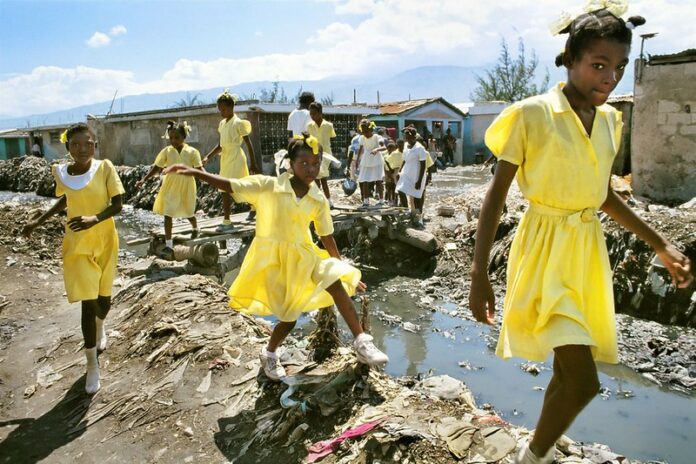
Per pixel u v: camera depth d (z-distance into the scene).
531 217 2.14
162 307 5.02
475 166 26.19
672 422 4.52
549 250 2.06
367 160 10.08
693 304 6.47
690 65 10.28
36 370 4.46
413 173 10.38
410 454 2.68
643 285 6.89
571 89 2.01
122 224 15.59
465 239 9.55
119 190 4.17
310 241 3.61
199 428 3.42
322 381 3.55
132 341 4.66
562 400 1.95
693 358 5.66
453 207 11.84
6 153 34.84
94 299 3.96
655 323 6.64
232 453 3.15
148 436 3.43
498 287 8.15
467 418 3.00
